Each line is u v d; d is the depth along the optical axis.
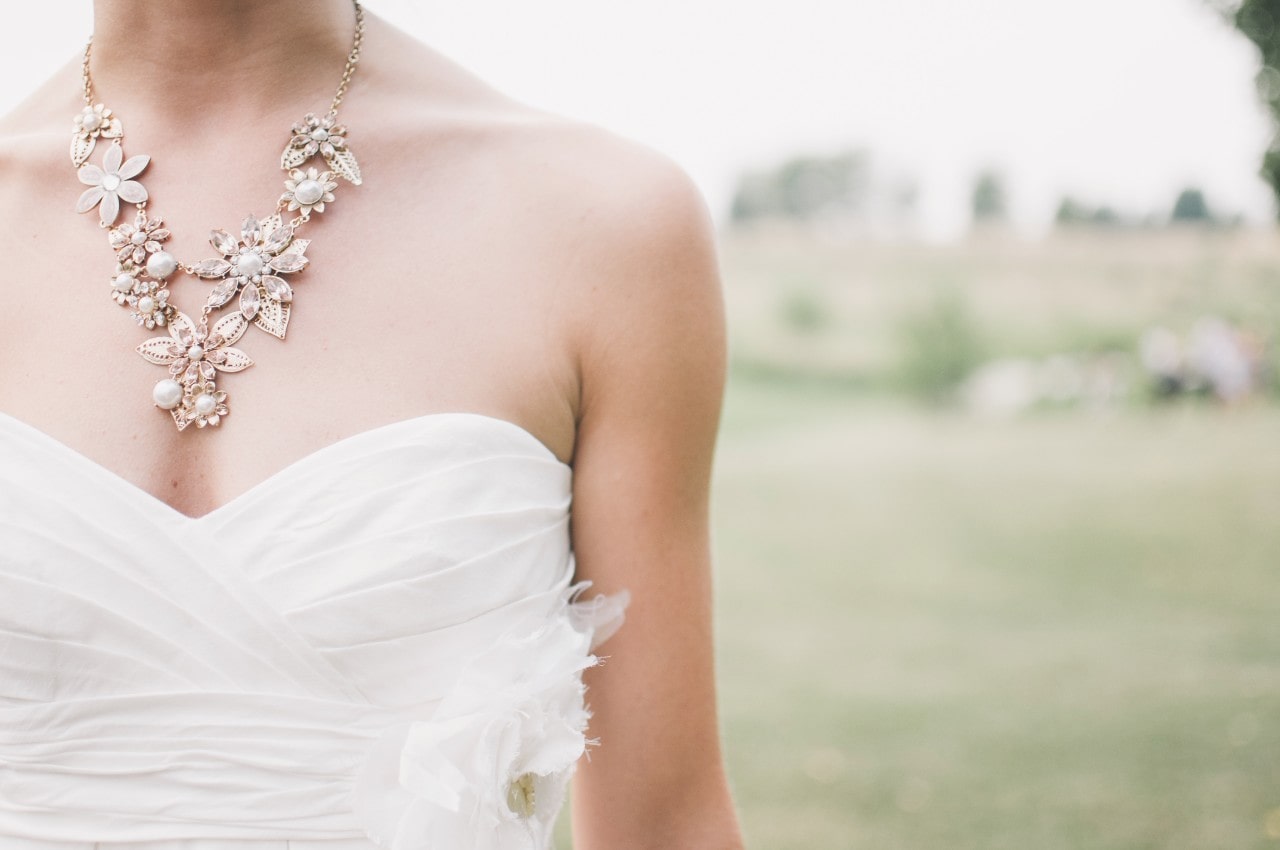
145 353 0.72
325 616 0.68
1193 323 9.38
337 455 0.70
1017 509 6.05
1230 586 4.56
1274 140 5.96
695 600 0.74
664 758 0.74
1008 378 9.49
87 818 0.69
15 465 0.70
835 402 9.86
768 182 15.47
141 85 0.76
